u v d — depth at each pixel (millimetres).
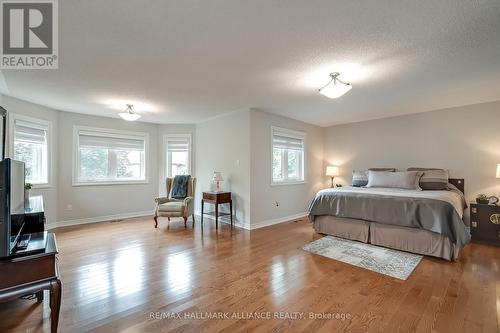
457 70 2639
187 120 5441
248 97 3643
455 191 3859
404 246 3111
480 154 3979
